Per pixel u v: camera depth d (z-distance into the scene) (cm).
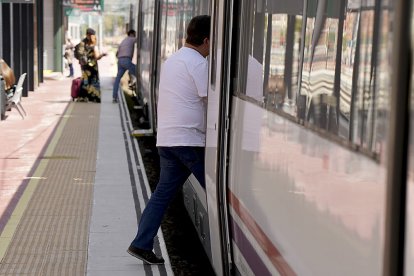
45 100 2775
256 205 520
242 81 584
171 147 742
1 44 2416
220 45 642
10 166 1438
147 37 2008
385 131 304
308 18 425
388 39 305
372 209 317
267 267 493
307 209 405
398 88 284
